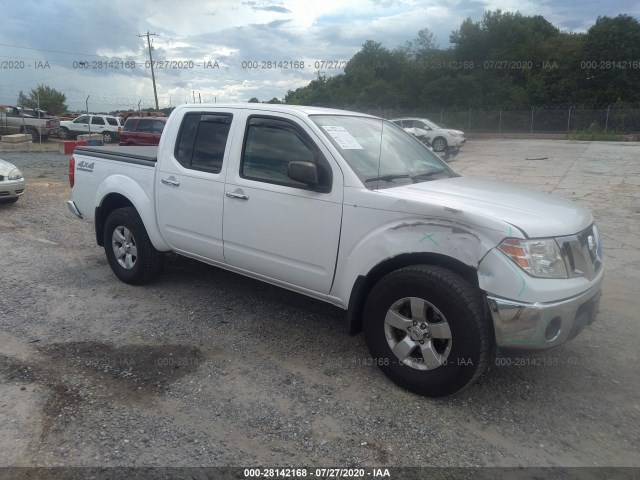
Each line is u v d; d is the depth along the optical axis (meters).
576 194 12.29
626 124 40.78
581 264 3.39
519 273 3.12
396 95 50.94
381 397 3.54
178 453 2.93
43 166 17.98
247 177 4.30
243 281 5.73
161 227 5.06
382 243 3.54
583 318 3.44
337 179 3.77
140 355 4.04
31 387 3.54
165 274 5.88
